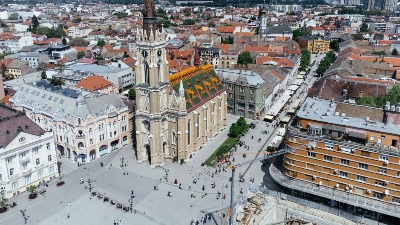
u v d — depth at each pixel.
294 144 134.00
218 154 172.62
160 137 161.00
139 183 151.00
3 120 142.75
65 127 166.25
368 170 123.00
